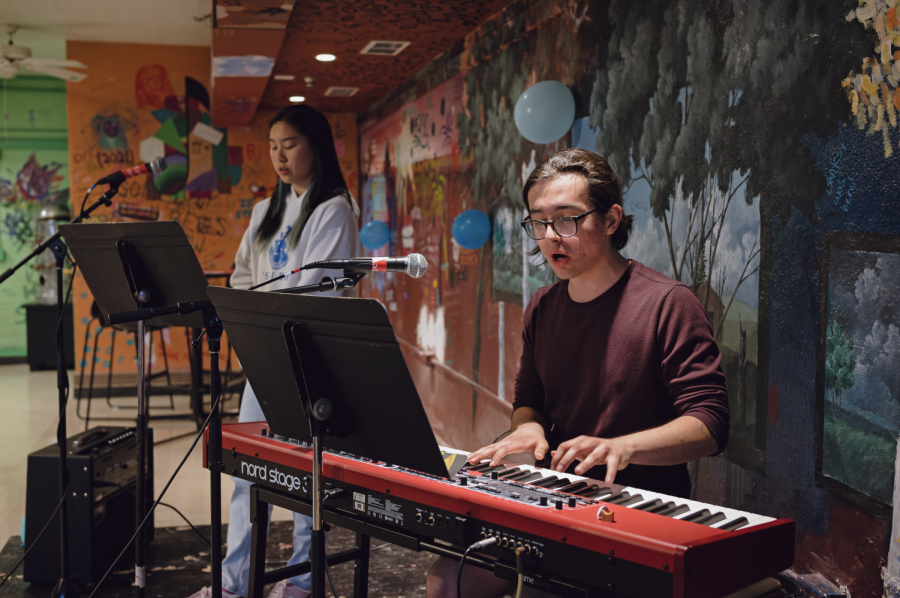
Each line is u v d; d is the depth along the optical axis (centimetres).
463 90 450
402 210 621
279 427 161
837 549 170
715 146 212
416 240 579
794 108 180
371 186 745
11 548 326
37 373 843
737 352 206
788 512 187
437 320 530
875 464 158
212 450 183
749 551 119
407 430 132
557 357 182
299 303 134
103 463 298
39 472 288
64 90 898
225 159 752
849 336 165
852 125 162
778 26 185
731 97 204
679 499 142
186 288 210
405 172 605
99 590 283
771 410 192
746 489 204
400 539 150
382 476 150
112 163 727
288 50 479
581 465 143
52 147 901
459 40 450
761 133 192
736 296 205
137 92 727
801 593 137
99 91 720
